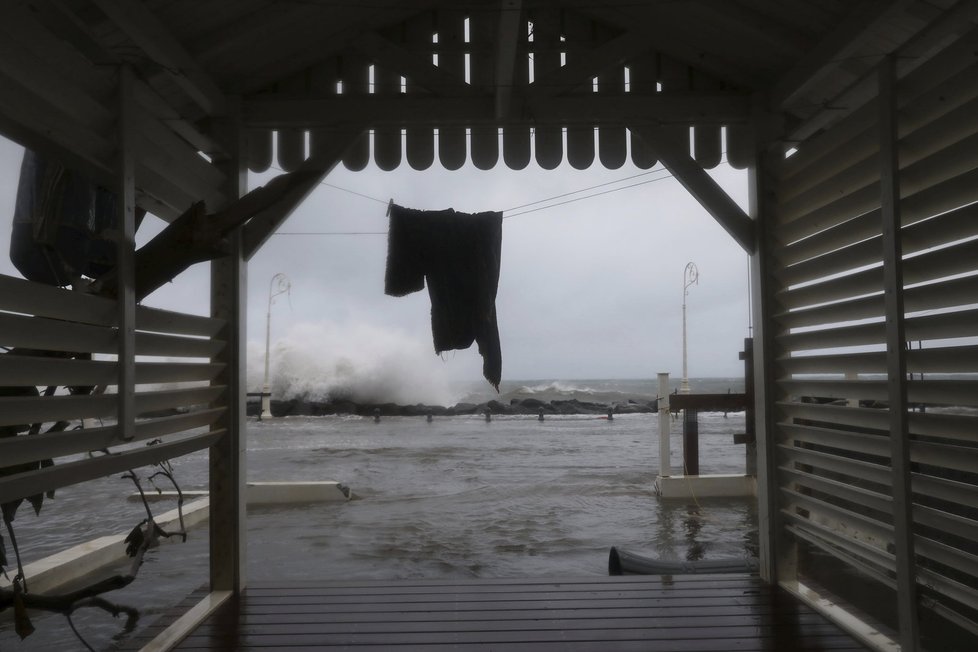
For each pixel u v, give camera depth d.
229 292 4.30
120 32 3.44
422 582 4.49
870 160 3.36
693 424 10.77
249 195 3.21
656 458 16.12
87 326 2.70
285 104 4.40
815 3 3.62
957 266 2.79
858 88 3.50
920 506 2.99
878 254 3.35
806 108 4.35
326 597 4.21
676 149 4.46
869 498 3.39
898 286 3.08
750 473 10.59
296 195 4.41
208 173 4.01
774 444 4.36
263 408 31.77
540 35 4.50
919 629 3.04
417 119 4.40
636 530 8.48
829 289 3.74
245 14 3.82
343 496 10.67
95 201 3.27
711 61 4.39
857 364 3.53
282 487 10.61
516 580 4.50
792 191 4.15
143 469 14.27
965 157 2.72
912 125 3.08
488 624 3.74
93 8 3.25
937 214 2.94
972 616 3.54
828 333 3.74
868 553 3.43
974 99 2.63
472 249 4.65
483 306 4.61
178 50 3.65
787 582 4.30
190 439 3.79
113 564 6.88
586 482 12.19
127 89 2.97
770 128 4.40
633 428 25.52
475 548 7.68
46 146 2.55
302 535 8.35
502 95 4.08
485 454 17.16
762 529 4.51
